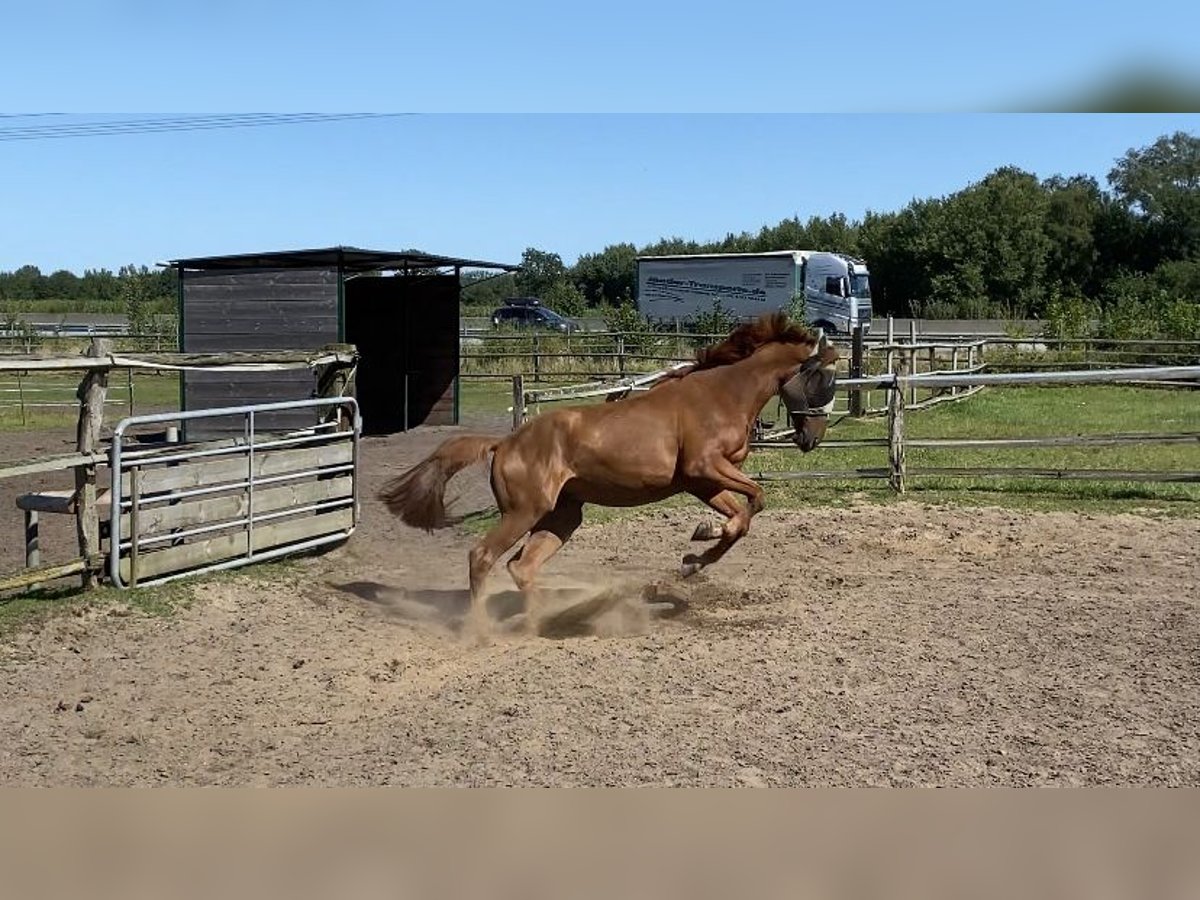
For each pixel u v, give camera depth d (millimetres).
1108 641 6520
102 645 6426
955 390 22688
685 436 6762
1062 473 11852
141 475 7625
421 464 6891
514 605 7547
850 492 11852
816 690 5641
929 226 60156
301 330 17406
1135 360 26844
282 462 8812
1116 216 57531
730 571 8469
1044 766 4660
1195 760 4727
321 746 4918
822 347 7164
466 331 32094
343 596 7809
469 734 5027
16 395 24578
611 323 32219
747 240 77750
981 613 7152
